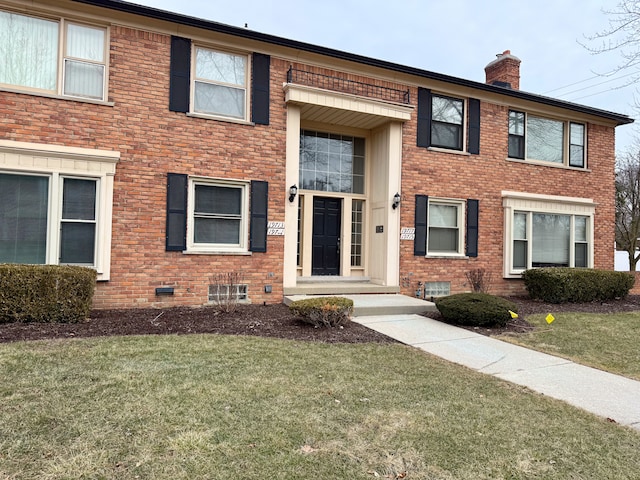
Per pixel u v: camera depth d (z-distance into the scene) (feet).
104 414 10.99
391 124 34.17
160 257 27.02
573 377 16.48
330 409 12.06
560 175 41.27
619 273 37.04
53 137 24.66
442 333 23.02
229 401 12.24
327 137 35.88
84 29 25.79
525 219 39.63
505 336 22.97
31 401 11.54
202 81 28.71
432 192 35.60
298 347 18.54
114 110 26.04
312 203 35.06
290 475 8.68
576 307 32.86
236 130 29.17
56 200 24.41
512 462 9.65
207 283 28.22
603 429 11.68
